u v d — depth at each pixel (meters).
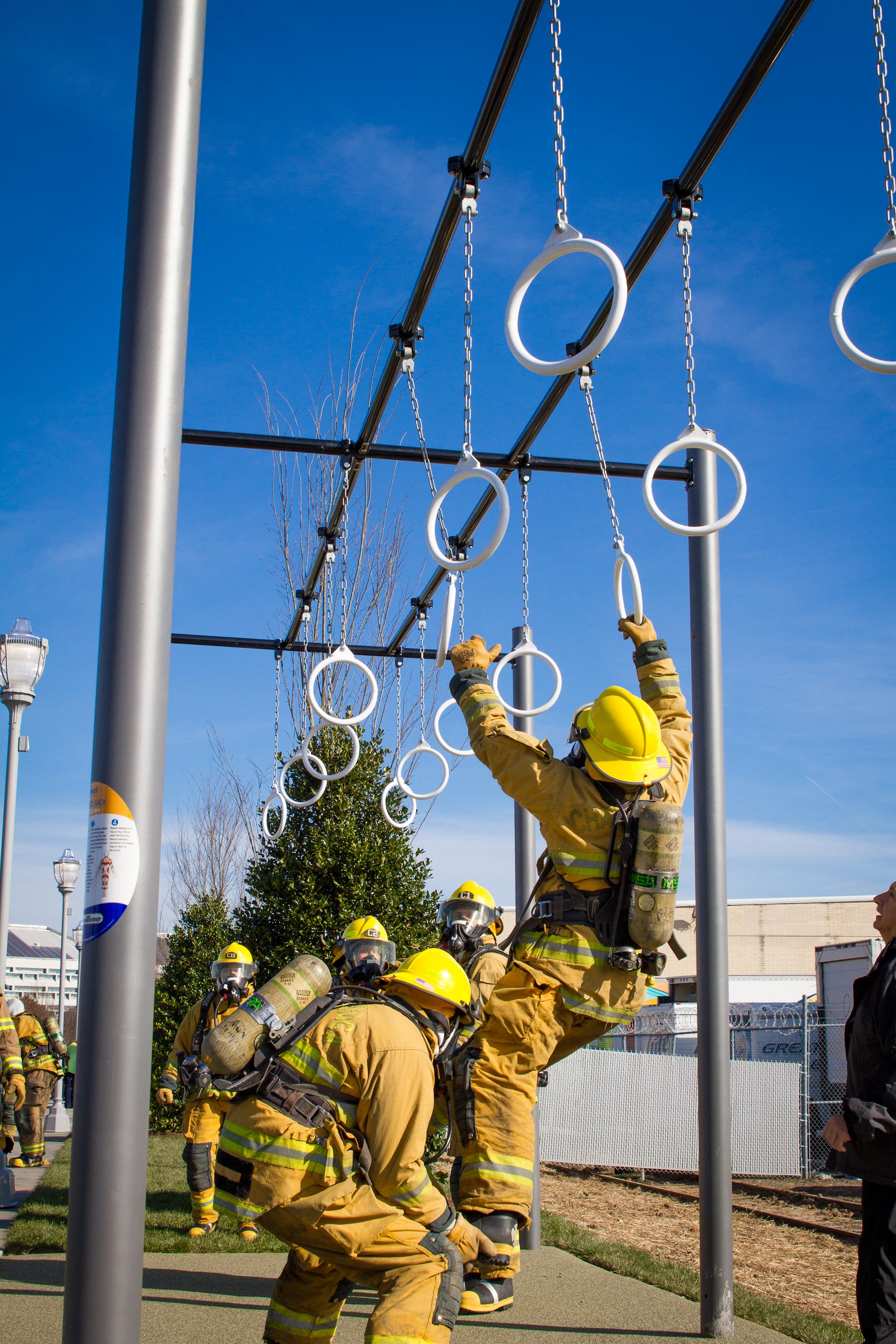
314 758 6.38
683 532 3.62
